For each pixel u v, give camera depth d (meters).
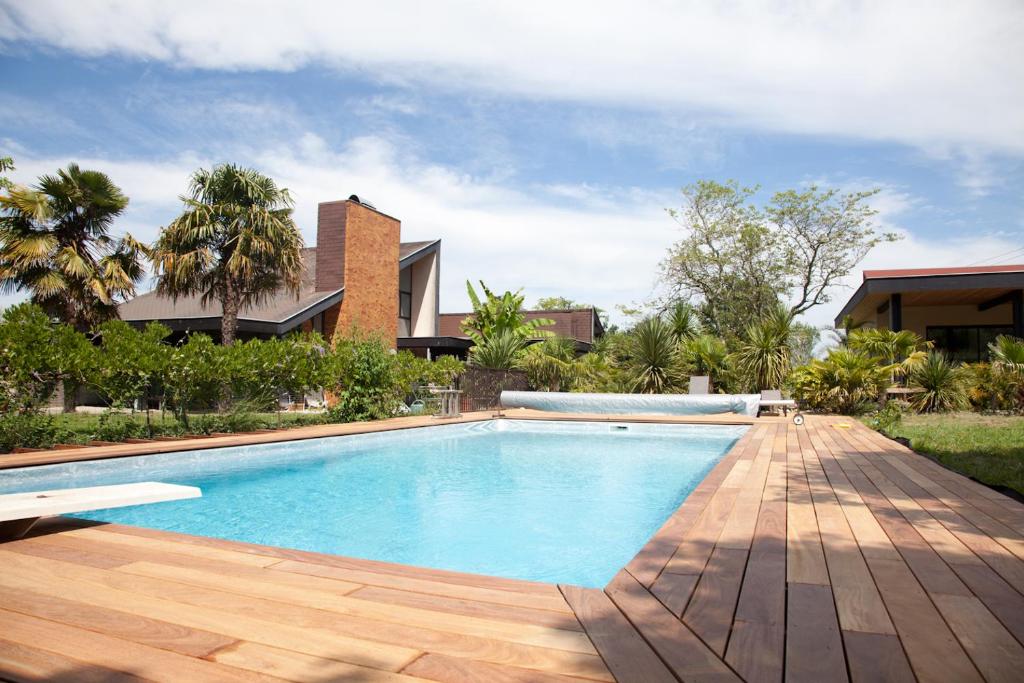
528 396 15.66
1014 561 2.66
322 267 17.62
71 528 3.36
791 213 24.62
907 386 14.68
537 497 5.97
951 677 1.59
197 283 14.50
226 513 5.30
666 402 14.41
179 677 1.63
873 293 15.87
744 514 3.63
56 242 12.38
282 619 2.04
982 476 5.28
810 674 1.61
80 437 7.49
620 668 1.66
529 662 1.72
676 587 2.31
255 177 14.23
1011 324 18.92
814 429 10.42
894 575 2.46
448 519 5.10
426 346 19.89
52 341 7.09
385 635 1.91
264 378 9.57
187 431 8.70
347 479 6.96
